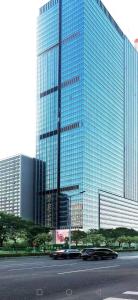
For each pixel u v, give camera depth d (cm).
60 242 10025
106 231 15038
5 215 8969
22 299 1611
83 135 17938
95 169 18988
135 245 14850
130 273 2997
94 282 2308
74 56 18900
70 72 19100
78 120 18312
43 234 8800
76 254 5991
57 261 5081
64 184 18675
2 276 2681
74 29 19050
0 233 8856
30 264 4256
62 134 19200
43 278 2536
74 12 19100
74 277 2628
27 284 2170
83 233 12344
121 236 13825
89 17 18938
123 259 5725
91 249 5553
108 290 1928
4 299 1609
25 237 9156
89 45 18812
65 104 19238
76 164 18112
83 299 1620
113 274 2900
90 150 18512
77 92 18512
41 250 8338
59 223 18588
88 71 18650
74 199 17950
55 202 19038
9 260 5234
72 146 18500
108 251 5741
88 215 17950
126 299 1631
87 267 3766
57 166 19225
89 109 18588
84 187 17712
